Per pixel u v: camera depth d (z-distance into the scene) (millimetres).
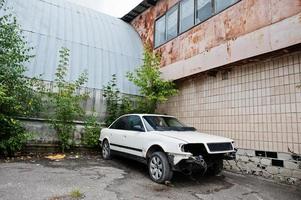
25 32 10375
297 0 6418
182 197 4902
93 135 10234
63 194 4645
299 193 5539
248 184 6203
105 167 7434
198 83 10094
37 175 5988
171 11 12086
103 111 11180
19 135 8328
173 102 11359
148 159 6430
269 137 7027
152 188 5406
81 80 10367
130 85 12273
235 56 8008
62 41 11281
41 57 10195
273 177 6766
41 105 9469
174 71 11023
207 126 9328
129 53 13273
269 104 7164
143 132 6797
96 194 4754
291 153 6430
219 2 9133
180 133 6402
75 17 13039
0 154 8406
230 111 8414
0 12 10250
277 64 7105
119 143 7770
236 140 8023
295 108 6496
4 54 8219
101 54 12148
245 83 8008
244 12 7941
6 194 4492
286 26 6586
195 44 9977
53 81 9922
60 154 9461
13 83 8367
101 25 13742
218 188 5723
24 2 11555
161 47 12320
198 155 5859
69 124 9867
